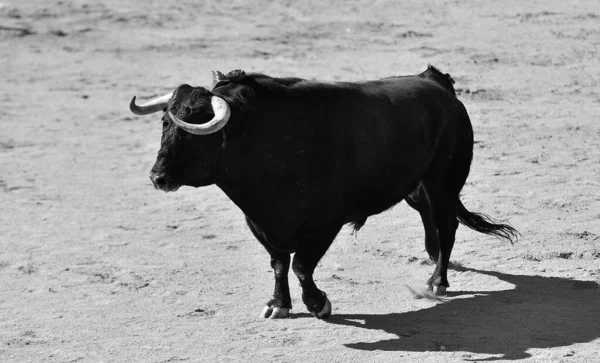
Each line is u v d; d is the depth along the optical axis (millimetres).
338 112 22625
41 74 62688
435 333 21609
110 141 46781
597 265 26328
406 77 26000
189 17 77625
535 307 23109
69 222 33688
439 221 25109
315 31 70438
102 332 22609
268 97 21875
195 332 22344
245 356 20594
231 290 25578
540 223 30469
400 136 23781
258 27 72875
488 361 19781
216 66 61438
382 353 20484
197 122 21109
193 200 36250
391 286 25297
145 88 57312
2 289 26469
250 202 22078
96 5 82688
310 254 22328
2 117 52406
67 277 27391
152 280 26719
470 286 25000
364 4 78375
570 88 51000
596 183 35000
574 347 20438
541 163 38062
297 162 21734
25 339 22234
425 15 73000
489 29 66938
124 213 34656
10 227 33250
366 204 23672
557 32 64500
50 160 43469
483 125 44562
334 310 23484
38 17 79062
